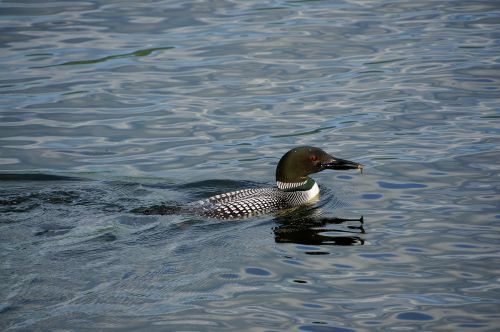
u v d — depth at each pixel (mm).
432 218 12430
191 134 16203
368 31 21594
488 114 16672
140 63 19609
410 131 16062
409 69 19156
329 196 13531
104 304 9750
